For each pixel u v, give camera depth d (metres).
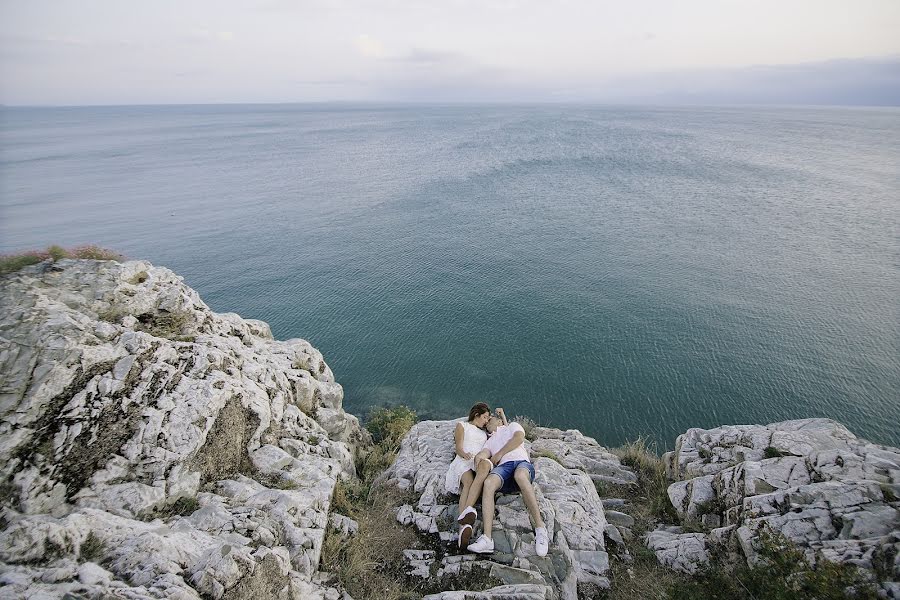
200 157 115.31
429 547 7.46
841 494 6.74
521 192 67.88
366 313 33.00
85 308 8.05
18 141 167.00
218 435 7.64
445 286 37.00
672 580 7.11
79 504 5.90
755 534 6.76
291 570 6.12
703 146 115.94
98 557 5.02
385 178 81.31
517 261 41.75
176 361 7.90
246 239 49.84
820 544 6.26
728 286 36.03
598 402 22.95
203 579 4.97
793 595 5.80
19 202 67.31
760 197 63.19
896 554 5.66
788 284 36.16
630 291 35.34
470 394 23.80
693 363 25.95
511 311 32.53
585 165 88.12
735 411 22.12
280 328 31.22
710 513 8.18
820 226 50.03
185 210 62.59
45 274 8.11
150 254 45.31
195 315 9.87
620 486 10.32
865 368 25.25
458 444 8.38
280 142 151.12
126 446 6.61
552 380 24.73
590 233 49.19
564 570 6.89
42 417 6.14
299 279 39.25
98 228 53.91
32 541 4.70
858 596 5.45
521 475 7.67
